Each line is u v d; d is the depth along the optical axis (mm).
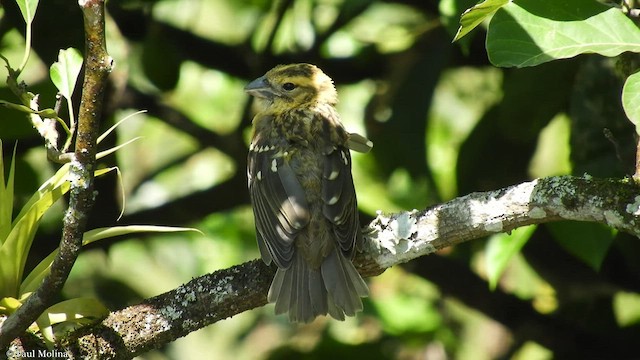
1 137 11164
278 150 8906
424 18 12320
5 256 7371
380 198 11836
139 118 12500
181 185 13234
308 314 8109
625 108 6246
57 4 11031
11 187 7496
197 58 12312
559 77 10539
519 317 11555
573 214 6953
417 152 11273
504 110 10727
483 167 11203
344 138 9211
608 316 11320
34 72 11922
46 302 6770
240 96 13258
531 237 11273
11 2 11000
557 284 11367
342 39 12297
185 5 12742
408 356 12242
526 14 6828
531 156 11133
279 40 12828
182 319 7598
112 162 11898
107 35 11797
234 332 13805
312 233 8422
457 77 12516
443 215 7453
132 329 7516
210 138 12312
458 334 12641
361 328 12211
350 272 8023
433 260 11586
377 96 11695
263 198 8734
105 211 11953
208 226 13234
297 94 9930
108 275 12703
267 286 7746
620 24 6797
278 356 11625
